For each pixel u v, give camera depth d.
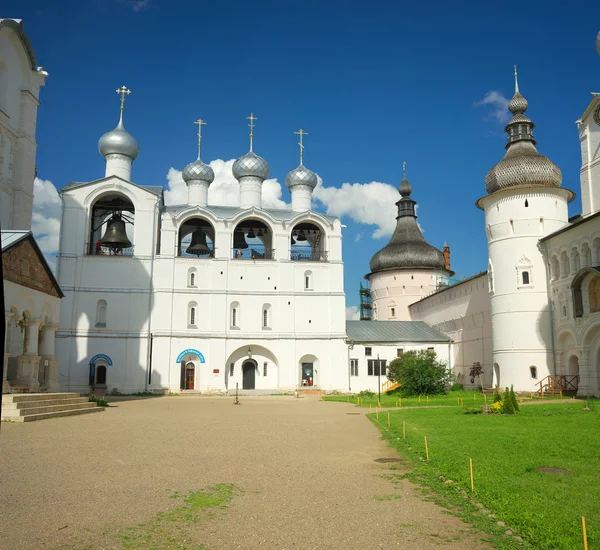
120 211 62.41
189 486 11.86
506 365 48.34
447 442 17.89
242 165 64.88
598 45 46.09
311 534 8.83
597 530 8.70
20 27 39.19
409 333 66.81
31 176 41.94
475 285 59.12
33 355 32.31
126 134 61.62
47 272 34.41
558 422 23.33
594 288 41.69
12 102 40.03
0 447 16.64
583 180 48.81
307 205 66.00
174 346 57.25
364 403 40.38
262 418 27.81
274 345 59.44
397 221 84.81
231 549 8.15
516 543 8.45
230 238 60.44
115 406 36.00
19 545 8.18
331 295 61.09
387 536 8.80
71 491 11.27
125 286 57.41
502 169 49.97
